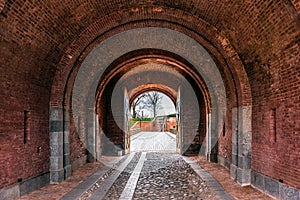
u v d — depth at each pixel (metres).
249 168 9.78
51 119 10.19
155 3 8.94
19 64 7.77
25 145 8.43
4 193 7.29
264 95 8.72
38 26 7.53
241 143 9.88
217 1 7.85
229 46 9.52
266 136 8.59
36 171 9.12
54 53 9.23
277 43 7.19
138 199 8.43
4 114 7.31
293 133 7.04
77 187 9.50
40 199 7.98
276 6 6.37
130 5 8.99
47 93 9.94
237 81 9.95
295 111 6.93
